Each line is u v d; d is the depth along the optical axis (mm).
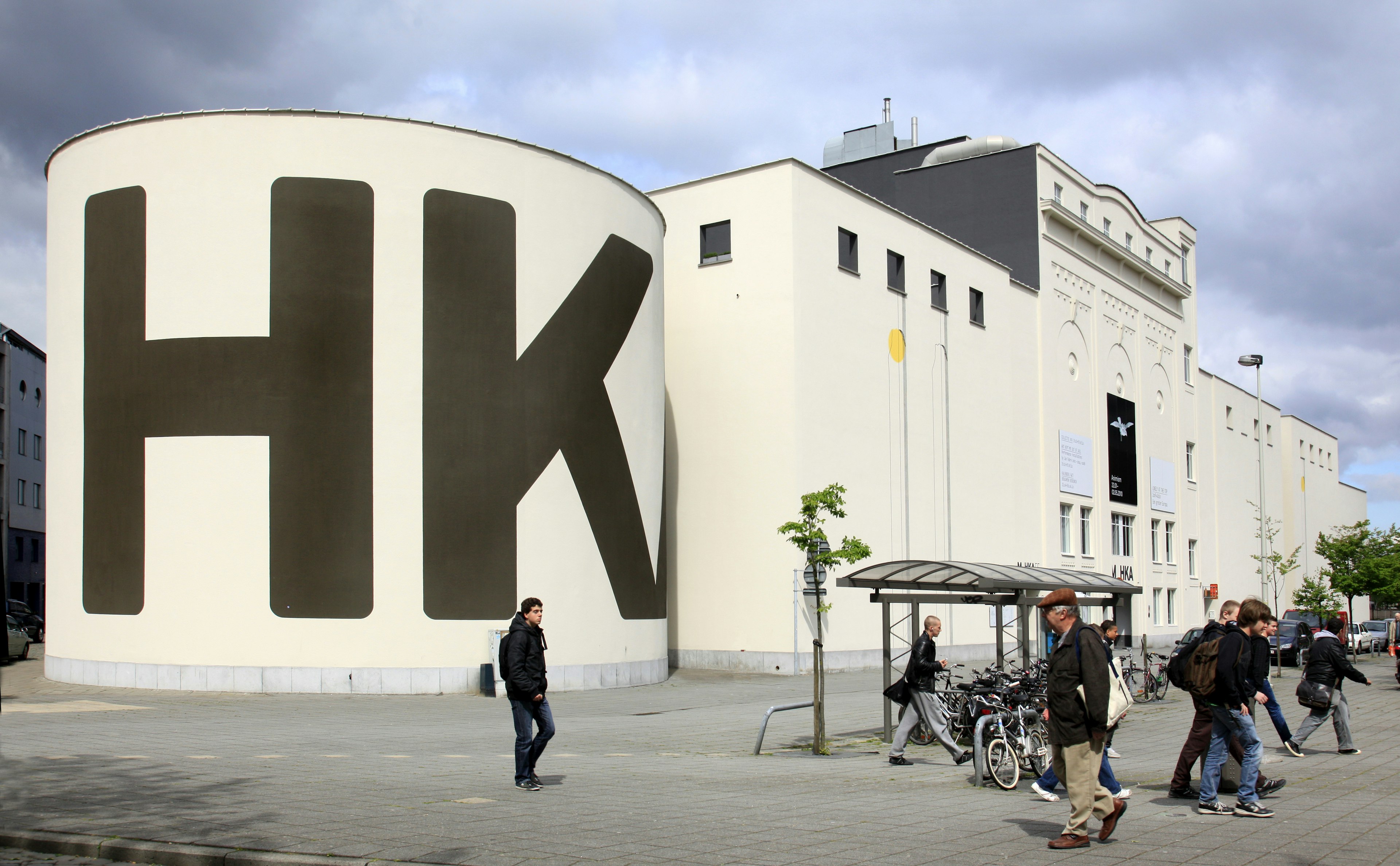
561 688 22297
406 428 21094
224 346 20812
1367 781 11867
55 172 23234
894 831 8688
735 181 30500
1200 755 10523
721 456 29984
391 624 20609
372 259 21281
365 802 9688
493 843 7957
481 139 22297
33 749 13250
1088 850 7945
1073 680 8156
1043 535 41406
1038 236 42500
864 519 31203
